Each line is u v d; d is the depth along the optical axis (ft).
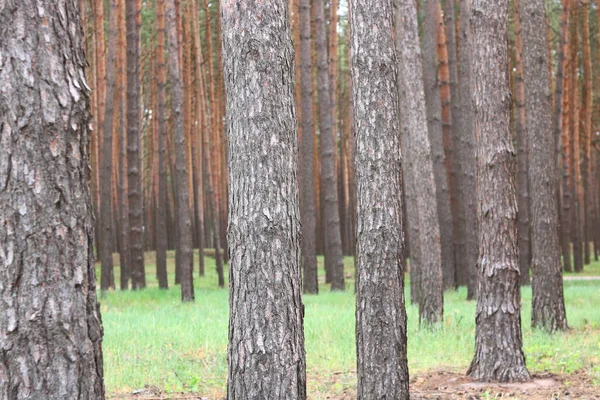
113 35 65.77
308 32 70.08
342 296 63.21
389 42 21.95
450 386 26.04
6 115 9.78
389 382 20.98
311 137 69.92
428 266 40.16
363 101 21.79
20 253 9.70
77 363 9.92
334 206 71.51
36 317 9.68
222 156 110.52
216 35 103.40
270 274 15.92
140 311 49.26
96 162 86.38
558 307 38.83
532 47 39.78
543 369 28.48
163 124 75.41
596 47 110.73
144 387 26.03
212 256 125.70
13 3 9.91
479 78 27.17
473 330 38.60
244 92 16.26
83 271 10.14
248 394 15.78
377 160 21.50
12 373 9.58
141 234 71.51
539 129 39.78
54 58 10.08
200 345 33.81
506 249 26.84
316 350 32.58
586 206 121.39
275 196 16.08
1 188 9.73
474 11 27.40
